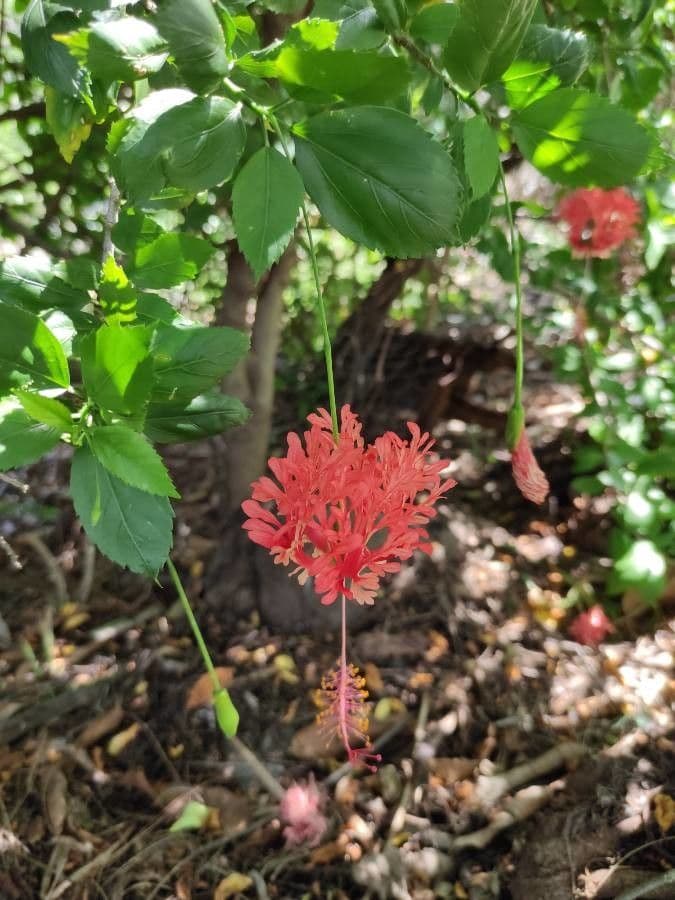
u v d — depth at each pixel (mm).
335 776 485
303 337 825
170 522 200
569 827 444
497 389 888
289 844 451
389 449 210
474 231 261
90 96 239
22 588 613
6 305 196
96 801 466
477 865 441
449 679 551
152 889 423
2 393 202
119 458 191
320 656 565
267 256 197
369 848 448
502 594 634
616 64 406
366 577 212
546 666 570
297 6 246
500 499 753
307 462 203
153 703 525
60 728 504
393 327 807
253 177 198
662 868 419
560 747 498
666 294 641
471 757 502
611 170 228
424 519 220
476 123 222
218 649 567
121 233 252
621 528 611
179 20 177
